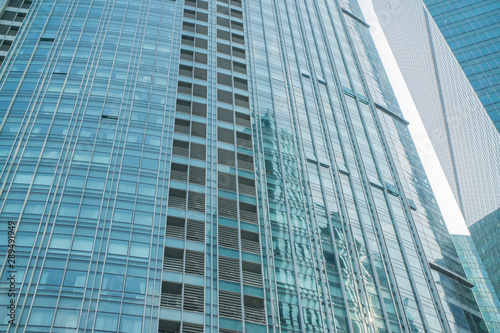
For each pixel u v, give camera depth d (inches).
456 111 5255.9
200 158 2268.7
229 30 3208.7
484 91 4367.6
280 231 2150.6
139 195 2001.7
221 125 2496.3
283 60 3270.2
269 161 2459.4
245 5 3577.8
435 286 2397.9
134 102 2388.0
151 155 2175.2
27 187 1915.6
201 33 3051.2
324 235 2253.9
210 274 1839.3
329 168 2650.1
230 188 2207.2
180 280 1776.6
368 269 2242.9
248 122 2610.7
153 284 1733.5
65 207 1877.5
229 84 2780.5
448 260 2689.5
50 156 2044.8
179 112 2444.6
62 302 1604.3
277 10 3774.6
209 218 2031.3
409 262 2420.0
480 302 4397.1
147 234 1878.7
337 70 3570.4
